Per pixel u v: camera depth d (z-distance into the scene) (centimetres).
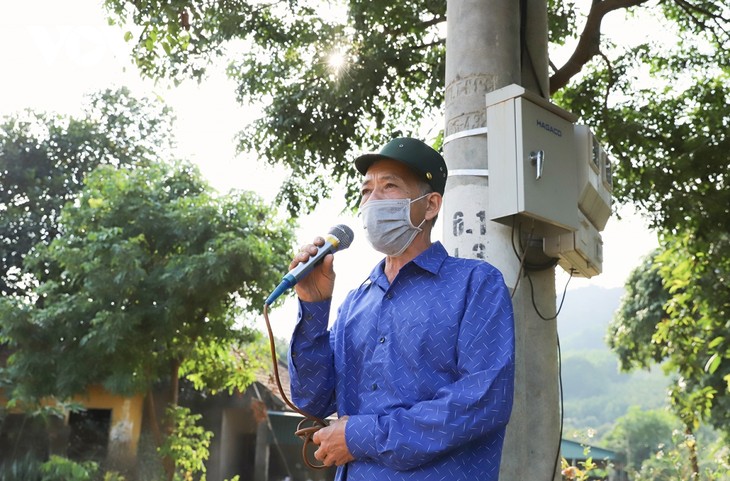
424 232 212
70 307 1335
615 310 2238
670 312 996
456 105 358
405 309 197
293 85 762
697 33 822
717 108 787
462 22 369
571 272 404
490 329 188
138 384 1334
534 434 355
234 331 1404
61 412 1471
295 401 212
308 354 208
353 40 736
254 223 1409
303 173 803
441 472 180
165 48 584
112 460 1557
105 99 2205
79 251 1327
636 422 4938
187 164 1523
